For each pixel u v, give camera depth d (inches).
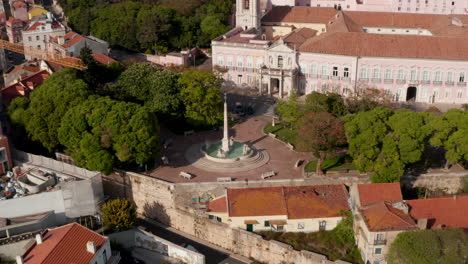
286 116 5339.6
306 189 4286.4
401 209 3836.1
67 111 4734.3
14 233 4040.4
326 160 4763.8
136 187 4616.1
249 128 5595.5
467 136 4170.8
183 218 4416.8
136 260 4082.2
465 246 3449.8
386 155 4242.1
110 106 4667.8
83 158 4552.2
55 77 5226.4
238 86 6879.9
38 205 4222.4
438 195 4453.7
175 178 4532.5
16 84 5689.0
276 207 4146.2
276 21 7662.4
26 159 4894.2
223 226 4197.8
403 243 3476.9
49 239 3631.9
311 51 6210.6
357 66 6082.7
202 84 5428.2
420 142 4279.0
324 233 4077.3
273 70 6338.6
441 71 5944.9
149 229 4505.4
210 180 4490.7
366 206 3885.3
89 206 4333.2
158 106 5344.5
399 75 6058.1
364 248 3750.0
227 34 7219.5
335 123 4416.8
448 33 6648.6
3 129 5398.6
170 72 5684.1
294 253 3924.7
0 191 4451.3
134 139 4411.9
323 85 6318.9
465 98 6023.6
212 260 4124.0
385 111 4503.0
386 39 6146.7
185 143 5241.1
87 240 3661.4
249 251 4143.7
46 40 7869.1
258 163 4783.5
